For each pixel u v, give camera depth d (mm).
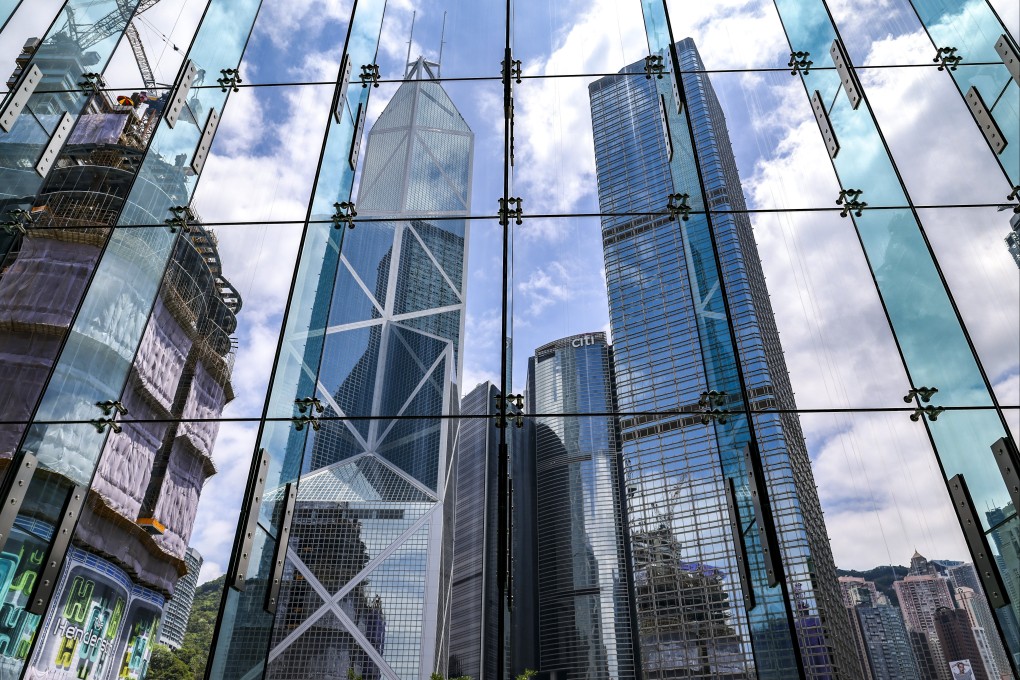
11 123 9484
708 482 28516
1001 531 6309
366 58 11633
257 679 5734
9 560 6492
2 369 10383
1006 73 8562
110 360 7848
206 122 9945
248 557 6141
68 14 10461
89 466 7355
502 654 6398
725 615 26953
